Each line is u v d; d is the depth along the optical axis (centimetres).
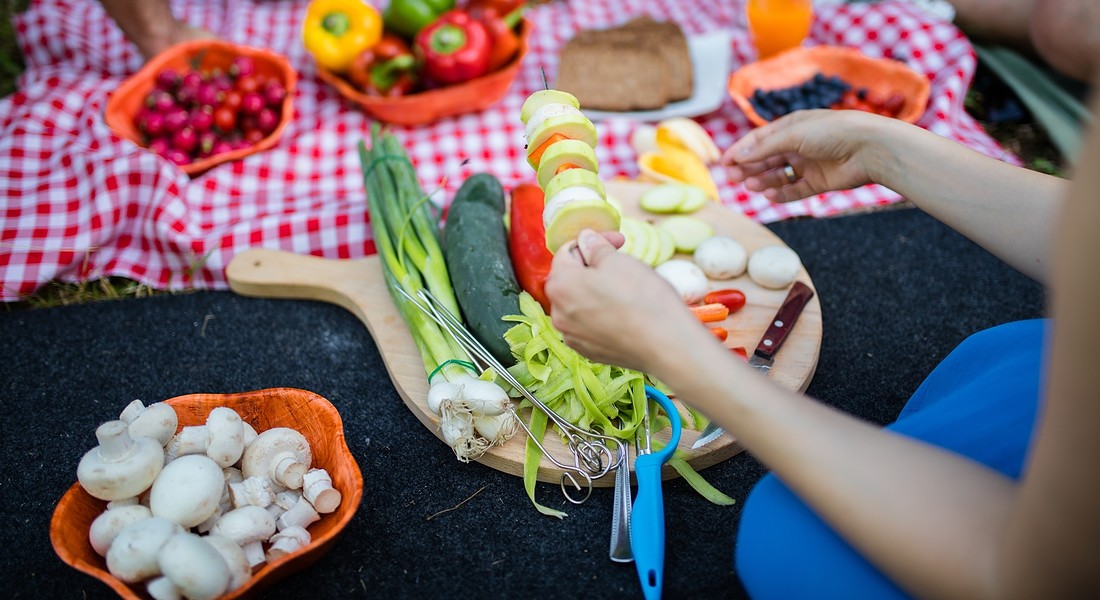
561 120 116
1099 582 62
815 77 232
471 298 151
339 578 130
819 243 204
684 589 126
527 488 134
